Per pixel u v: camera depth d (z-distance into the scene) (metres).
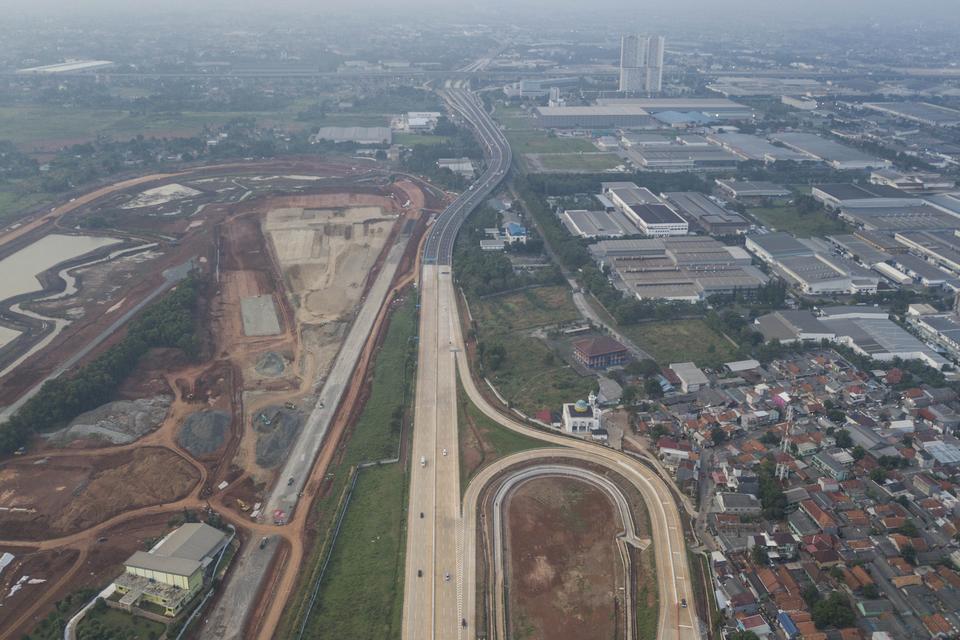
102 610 138.75
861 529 159.38
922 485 173.12
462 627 137.62
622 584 148.25
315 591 146.00
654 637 133.25
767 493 168.25
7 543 158.38
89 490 174.12
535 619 139.88
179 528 158.50
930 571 148.12
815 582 146.12
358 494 176.00
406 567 152.25
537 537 161.00
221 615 140.50
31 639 132.88
